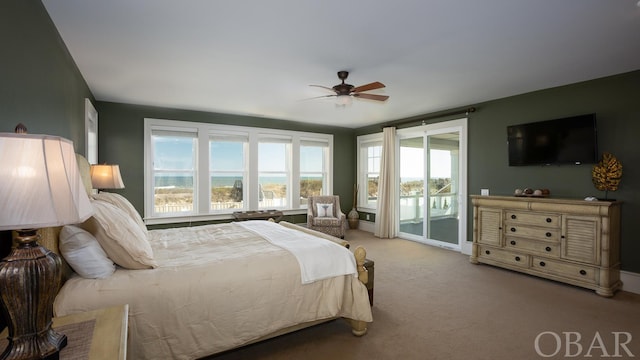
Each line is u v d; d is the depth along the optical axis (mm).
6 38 1467
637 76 3328
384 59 2980
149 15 2168
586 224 3355
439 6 2047
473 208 4488
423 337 2443
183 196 5438
